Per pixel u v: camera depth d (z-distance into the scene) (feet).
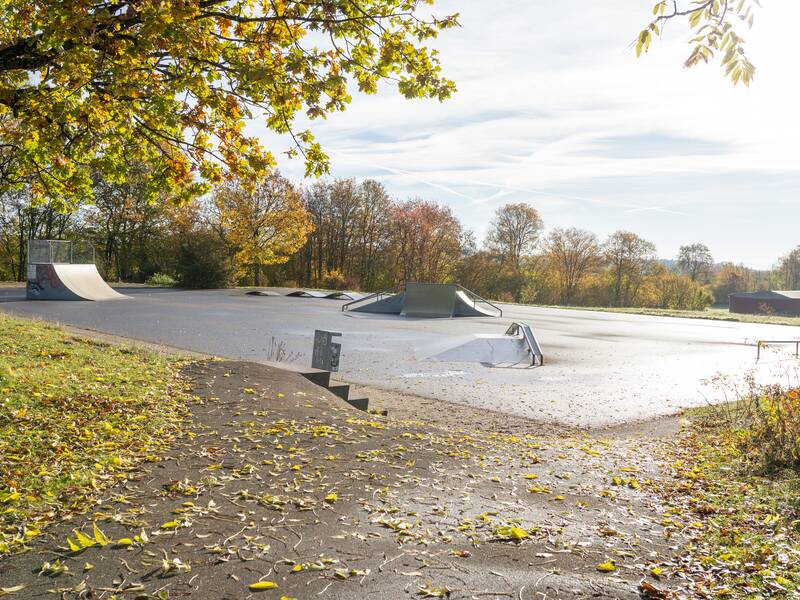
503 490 18.90
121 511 15.25
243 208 169.58
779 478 21.49
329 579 12.03
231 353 54.70
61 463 18.26
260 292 149.69
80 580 11.68
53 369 29.48
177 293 139.03
